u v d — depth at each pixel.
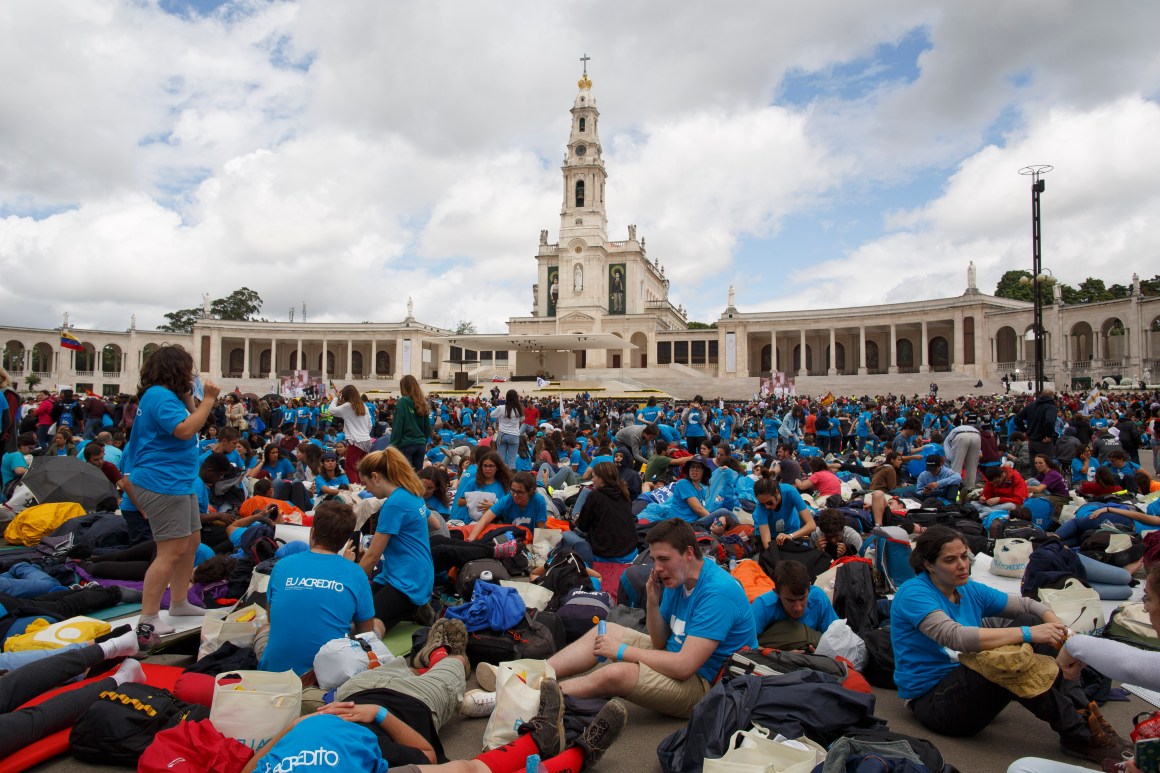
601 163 90.62
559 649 6.58
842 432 26.34
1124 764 3.66
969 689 5.00
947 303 71.94
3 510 10.41
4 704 4.61
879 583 7.83
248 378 83.00
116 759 4.52
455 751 4.87
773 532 9.52
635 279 89.06
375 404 32.50
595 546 9.86
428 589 6.98
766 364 86.81
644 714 5.54
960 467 14.48
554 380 71.12
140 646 6.19
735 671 5.17
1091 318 64.81
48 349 86.81
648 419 25.47
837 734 4.48
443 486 11.13
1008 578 8.94
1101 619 6.32
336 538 5.71
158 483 6.32
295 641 5.29
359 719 4.06
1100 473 10.77
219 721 4.35
